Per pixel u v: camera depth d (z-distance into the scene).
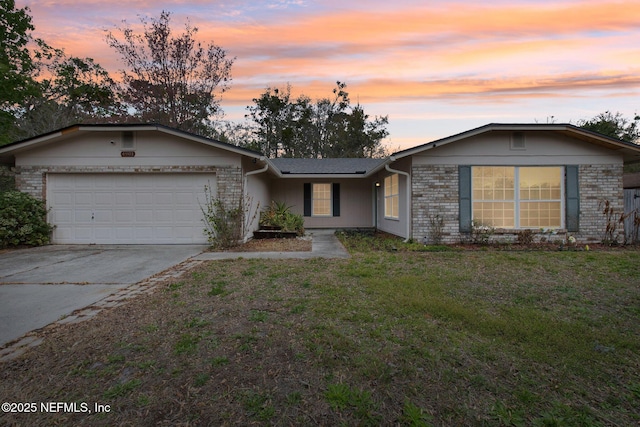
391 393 2.34
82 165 9.62
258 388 2.39
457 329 3.39
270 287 4.93
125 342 3.11
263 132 32.53
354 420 2.08
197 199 9.72
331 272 5.88
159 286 5.11
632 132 28.14
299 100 33.25
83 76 22.38
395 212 11.70
